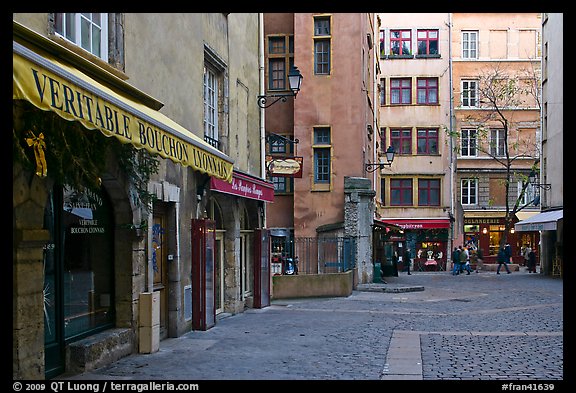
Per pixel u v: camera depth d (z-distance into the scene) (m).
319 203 24.47
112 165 8.67
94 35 8.66
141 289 9.64
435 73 43.00
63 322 7.91
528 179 36.12
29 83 4.80
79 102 5.46
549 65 32.09
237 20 16.06
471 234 43.34
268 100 25.20
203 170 8.84
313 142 24.67
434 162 42.56
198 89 12.77
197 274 12.07
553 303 18.09
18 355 6.32
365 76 26.36
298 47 24.73
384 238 31.89
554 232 32.72
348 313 15.54
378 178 34.78
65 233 8.11
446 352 9.84
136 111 6.63
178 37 11.63
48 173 6.90
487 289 23.59
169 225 11.28
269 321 13.76
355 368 8.50
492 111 42.06
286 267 22.62
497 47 44.00
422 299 19.67
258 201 17.22
